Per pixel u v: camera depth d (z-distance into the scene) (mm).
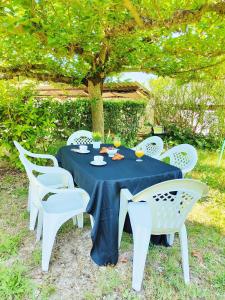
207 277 2350
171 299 2076
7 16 2428
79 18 3318
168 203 2129
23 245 2729
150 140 4500
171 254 2670
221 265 2527
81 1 2750
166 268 2441
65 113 6828
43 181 3350
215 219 3518
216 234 3105
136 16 2717
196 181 2031
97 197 2316
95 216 2326
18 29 2662
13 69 5465
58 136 6680
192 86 9016
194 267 2482
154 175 2514
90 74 5906
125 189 2373
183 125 9422
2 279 2195
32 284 2168
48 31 3113
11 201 3818
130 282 2240
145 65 5816
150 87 10078
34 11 2658
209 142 8711
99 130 6605
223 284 2262
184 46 4871
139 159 3201
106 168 2748
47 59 5141
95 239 2371
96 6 2855
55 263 2457
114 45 4922
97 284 2199
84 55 5176
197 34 4414
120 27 3604
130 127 9086
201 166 6023
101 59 5469
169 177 2607
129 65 5848
